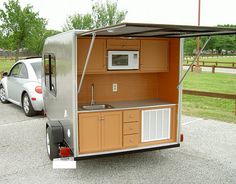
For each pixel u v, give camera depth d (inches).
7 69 877.2
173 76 213.9
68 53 178.1
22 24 741.9
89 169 198.7
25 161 211.3
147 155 225.9
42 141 255.8
